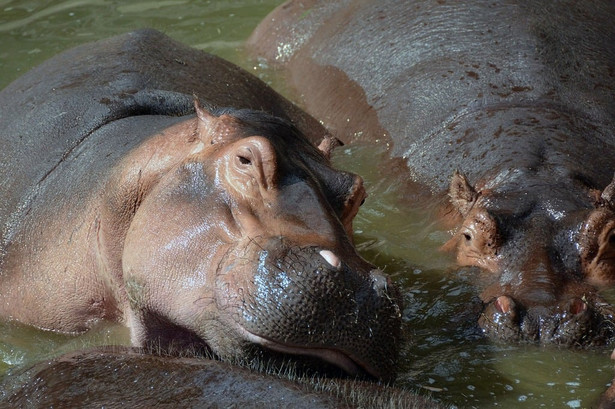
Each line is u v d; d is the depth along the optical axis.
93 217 9.80
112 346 8.74
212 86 13.22
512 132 12.34
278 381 7.36
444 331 9.75
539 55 13.60
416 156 12.98
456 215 11.73
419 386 8.73
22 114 11.86
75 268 9.92
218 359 8.21
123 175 9.45
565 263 10.27
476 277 10.52
